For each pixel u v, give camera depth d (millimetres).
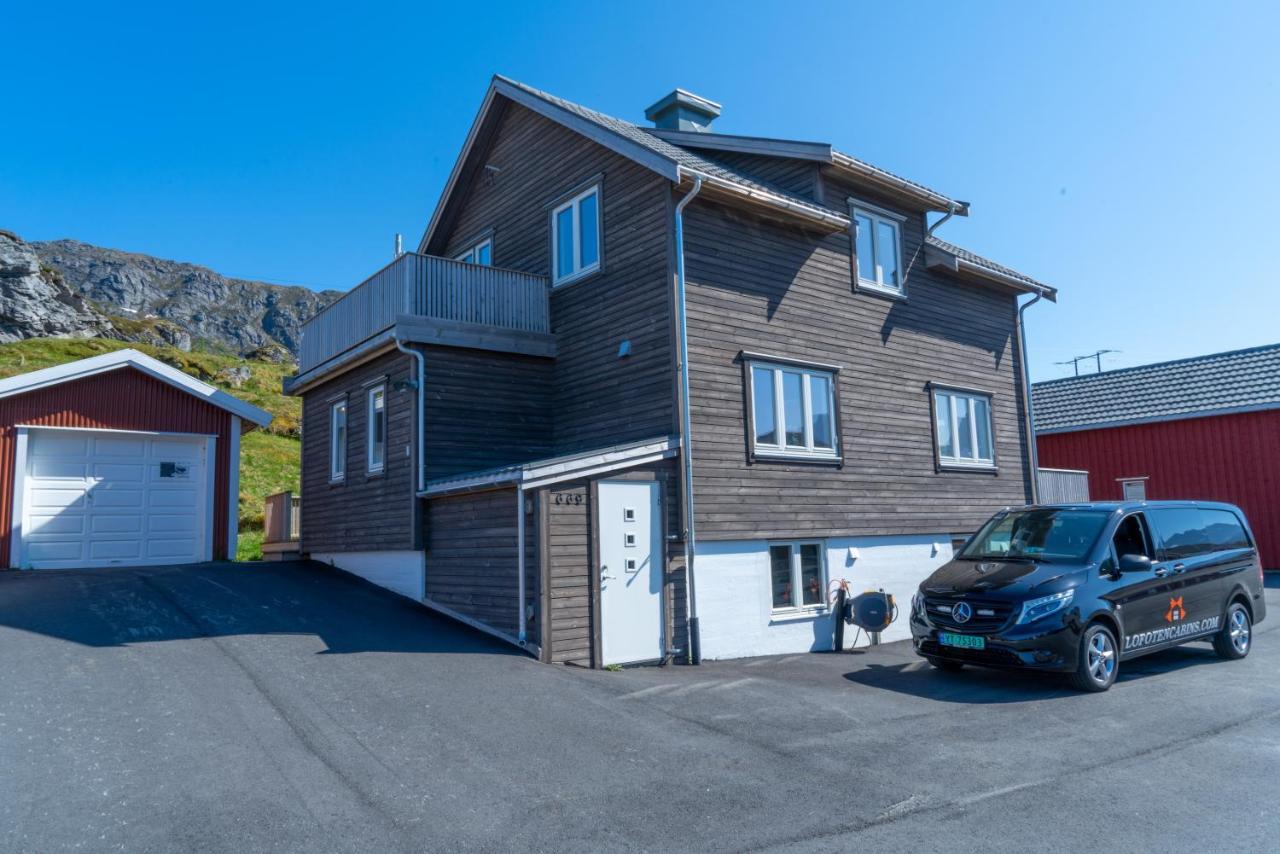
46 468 15414
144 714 7020
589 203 13875
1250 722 7660
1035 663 8727
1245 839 5086
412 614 11773
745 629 12023
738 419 12383
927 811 5551
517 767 6262
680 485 11508
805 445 13320
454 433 13039
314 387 16688
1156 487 23500
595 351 13289
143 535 16188
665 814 5484
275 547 18047
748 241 12977
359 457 14617
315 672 8484
